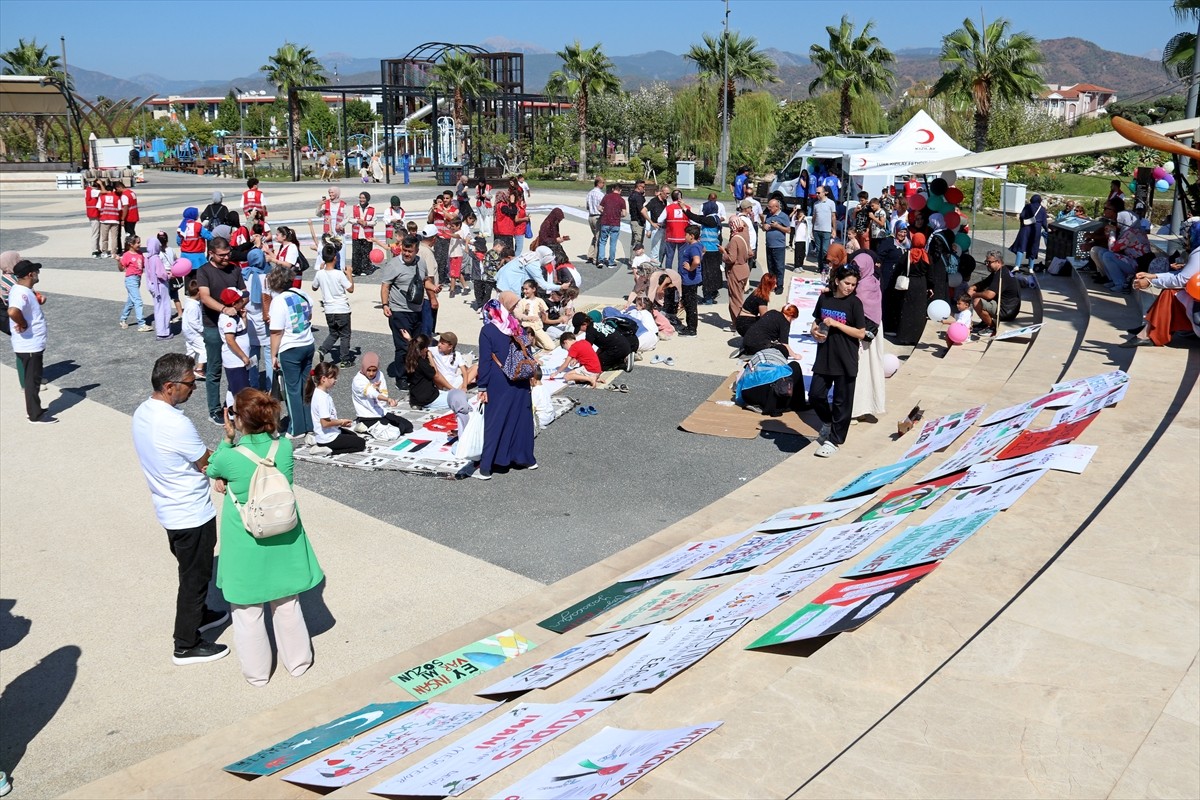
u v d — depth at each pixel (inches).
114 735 211.5
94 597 279.4
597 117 2356.1
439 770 155.2
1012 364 477.7
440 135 2107.5
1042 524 223.0
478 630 245.1
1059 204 1489.9
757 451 388.8
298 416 410.6
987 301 559.5
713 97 2174.0
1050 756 131.7
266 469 220.8
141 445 230.8
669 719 158.9
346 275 520.1
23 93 2026.3
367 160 2546.8
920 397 424.2
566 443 403.5
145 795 170.2
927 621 178.1
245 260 567.2
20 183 1983.3
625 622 226.4
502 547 304.2
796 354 455.2
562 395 473.1
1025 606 177.2
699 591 234.2
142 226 1179.3
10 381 522.9
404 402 463.8
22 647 250.4
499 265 657.0
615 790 127.1
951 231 568.1
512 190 781.3
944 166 570.6
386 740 181.5
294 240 591.8
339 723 195.3
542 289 563.2
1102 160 2007.9
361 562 294.4
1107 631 168.1
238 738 198.7
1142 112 1988.2
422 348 448.1
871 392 390.6
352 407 463.8
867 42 1952.5
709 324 627.2
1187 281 407.2
